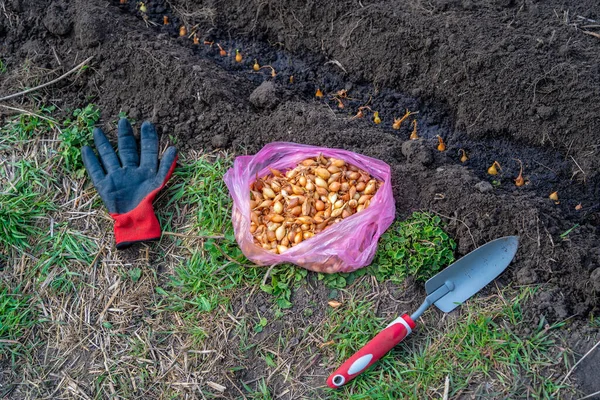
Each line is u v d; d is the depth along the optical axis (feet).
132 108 3.47
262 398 2.81
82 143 3.39
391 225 3.10
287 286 3.00
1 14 3.61
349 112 3.52
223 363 2.88
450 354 2.85
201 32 3.76
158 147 3.38
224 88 3.46
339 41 3.57
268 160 3.24
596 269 2.88
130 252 3.14
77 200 3.26
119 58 3.50
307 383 2.83
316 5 3.56
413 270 2.99
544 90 3.21
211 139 3.40
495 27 3.38
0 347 2.95
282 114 3.37
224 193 3.22
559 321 2.89
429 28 3.37
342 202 3.06
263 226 3.05
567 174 3.24
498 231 3.05
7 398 2.86
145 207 3.13
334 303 2.96
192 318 2.97
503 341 2.83
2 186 3.28
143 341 2.94
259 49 3.76
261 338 2.92
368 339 2.89
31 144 3.39
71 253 3.13
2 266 3.13
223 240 3.11
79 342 2.96
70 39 3.58
